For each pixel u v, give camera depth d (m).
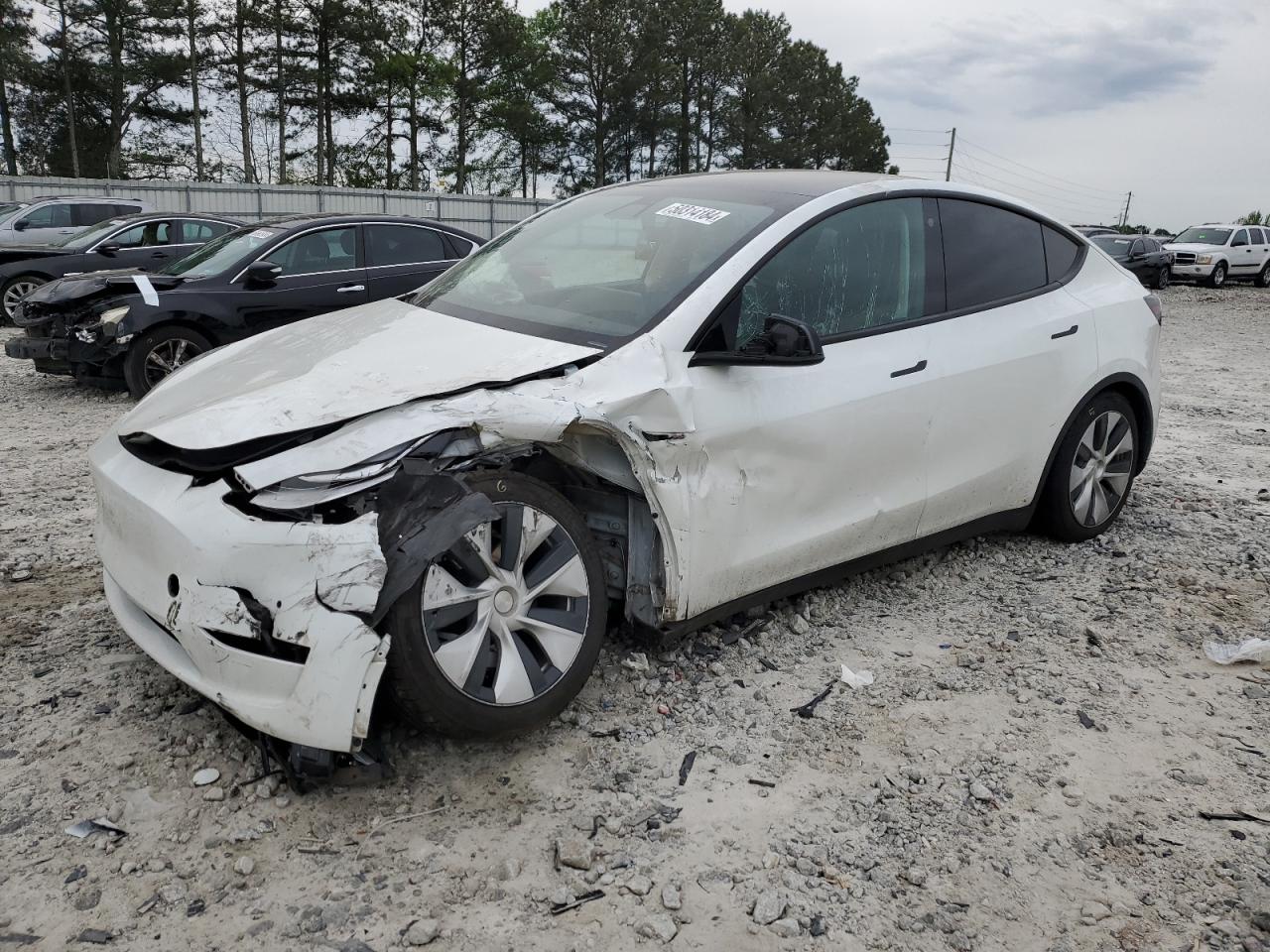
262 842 2.56
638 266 3.60
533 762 2.96
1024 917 2.41
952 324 4.05
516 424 2.81
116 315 8.28
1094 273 4.84
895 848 2.64
